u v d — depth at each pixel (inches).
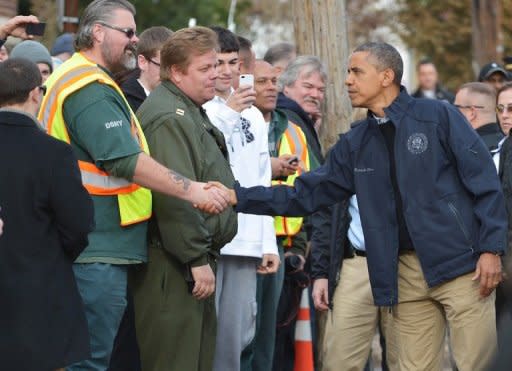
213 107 360.2
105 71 319.0
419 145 319.6
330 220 393.7
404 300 331.3
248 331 362.0
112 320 312.5
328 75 478.9
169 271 324.5
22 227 280.1
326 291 394.6
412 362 335.3
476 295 321.7
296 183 337.7
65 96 308.8
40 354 277.3
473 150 319.6
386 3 1549.0
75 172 285.7
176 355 325.4
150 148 323.6
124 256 312.7
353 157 330.3
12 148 282.5
